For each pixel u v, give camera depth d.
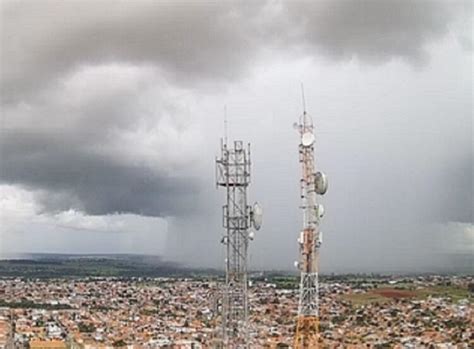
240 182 39.81
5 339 85.56
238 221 40.09
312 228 38.09
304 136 38.41
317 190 37.62
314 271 38.19
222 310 41.66
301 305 38.53
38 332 91.50
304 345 38.44
